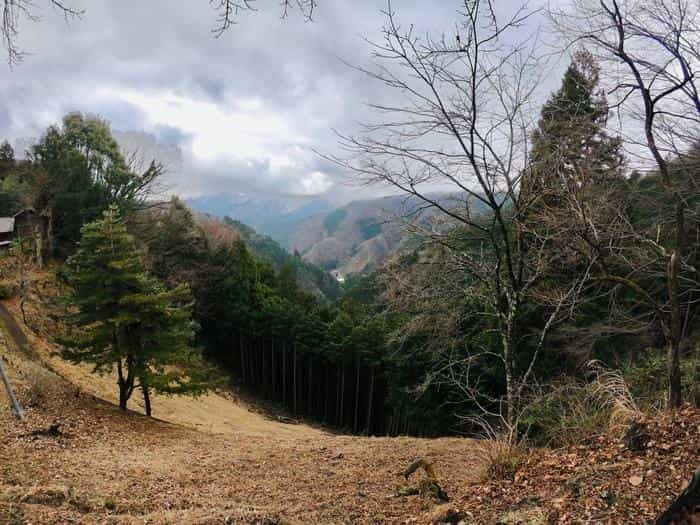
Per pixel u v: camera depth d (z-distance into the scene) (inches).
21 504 213.5
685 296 401.4
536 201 260.8
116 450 430.9
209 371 713.0
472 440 497.0
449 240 280.5
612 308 400.2
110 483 311.9
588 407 286.0
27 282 1108.5
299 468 386.0
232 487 329.1
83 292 625.9
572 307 276.5
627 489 165.9
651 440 198.1
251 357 1747.0
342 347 1375.5
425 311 293.4
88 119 1643.7
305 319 1563.7
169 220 1692.9
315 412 1635.1
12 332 923.4
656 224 299.1
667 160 287.9
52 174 1441.9
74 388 666.8
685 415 209.9
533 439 280.7
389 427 1263.5
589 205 254.1
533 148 257.9
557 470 206.4
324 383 1622.8
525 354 525.3
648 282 403.9
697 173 299.4
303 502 288.8
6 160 1803.6
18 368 631.8
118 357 619.5
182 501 279.7
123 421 565.3
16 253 1198.3
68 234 1465.3
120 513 239.5
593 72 258.1
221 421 956.0
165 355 636.7
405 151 248.8
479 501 201.6
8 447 369.7
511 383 282.0
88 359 627.8
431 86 239.5
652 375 390.3
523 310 385.7
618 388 273.1
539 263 272.4
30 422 458.6
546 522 159.9
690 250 346.0
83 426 500.1
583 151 263.6
